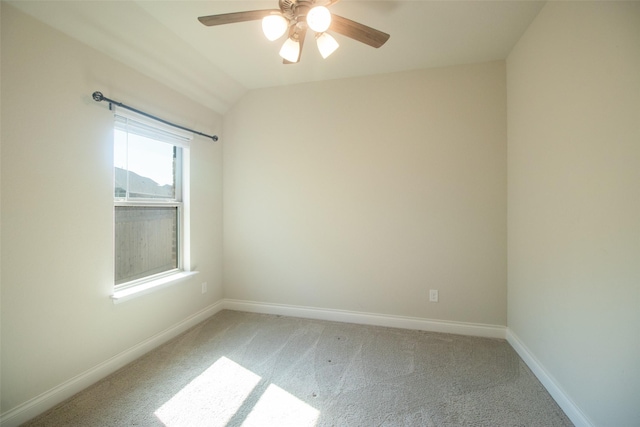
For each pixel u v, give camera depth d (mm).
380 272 2695
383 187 2670
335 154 2797
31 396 1493
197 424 1460
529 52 1963
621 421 1166
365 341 2375
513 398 1647
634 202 1103
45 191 1557
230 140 3115
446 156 2510
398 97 2621
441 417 1502
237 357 2123
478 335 2459
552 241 1681
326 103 2816
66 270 1657
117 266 2055
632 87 1106
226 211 3145
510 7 1779
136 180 2195
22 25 1458
